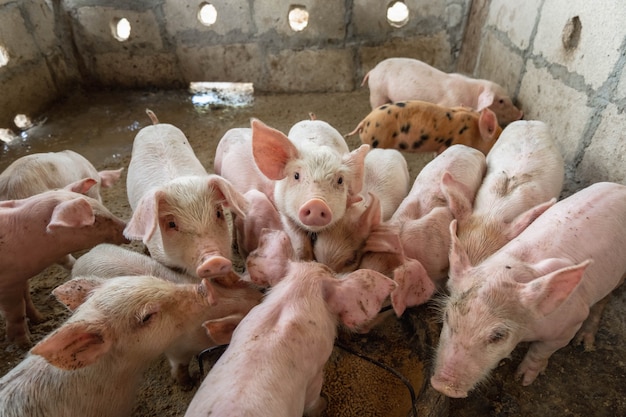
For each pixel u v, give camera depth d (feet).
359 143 4.76
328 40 5.55
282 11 5.38
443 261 2.69
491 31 4.85
